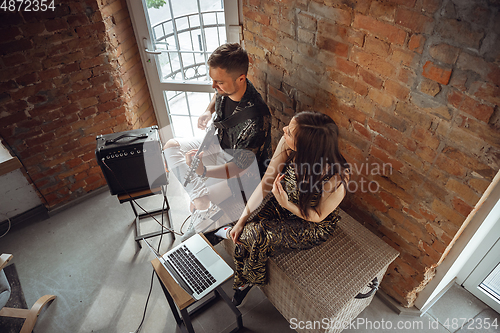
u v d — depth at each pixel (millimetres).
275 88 1948
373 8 1233
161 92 2578
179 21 2154
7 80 1848
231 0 1921
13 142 2033
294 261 1507
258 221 1518
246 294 1804
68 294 1892
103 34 2008
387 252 1551
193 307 1803
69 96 2090
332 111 1652
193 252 1497
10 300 1862
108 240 2193
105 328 1738
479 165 1147
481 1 942
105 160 1750
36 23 1792
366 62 1360
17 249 2158
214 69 1464
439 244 1438
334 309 1336
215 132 1715
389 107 1359
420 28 1119
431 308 1796
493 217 1396
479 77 1031
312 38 1550
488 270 1695
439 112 1189
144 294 1888
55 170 2287
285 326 1724
